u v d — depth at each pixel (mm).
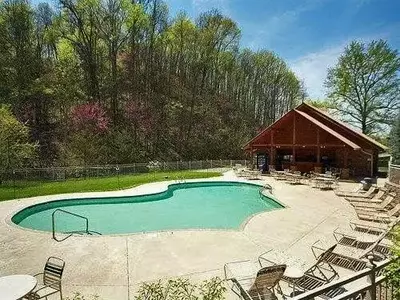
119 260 7969
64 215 15172
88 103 36344
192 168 33188
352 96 38375
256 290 5312
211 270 7281
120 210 16422
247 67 58906
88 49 39062
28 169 22203
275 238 9680
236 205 18000
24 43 36562
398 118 30375
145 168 29266
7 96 32875
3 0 34906
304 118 29406
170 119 43844
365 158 27219
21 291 4645
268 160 31531
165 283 6602
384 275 4324
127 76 42906
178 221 14602
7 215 12828
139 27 40844
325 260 6633
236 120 53156
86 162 29516
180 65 50469
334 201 15789
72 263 7785
